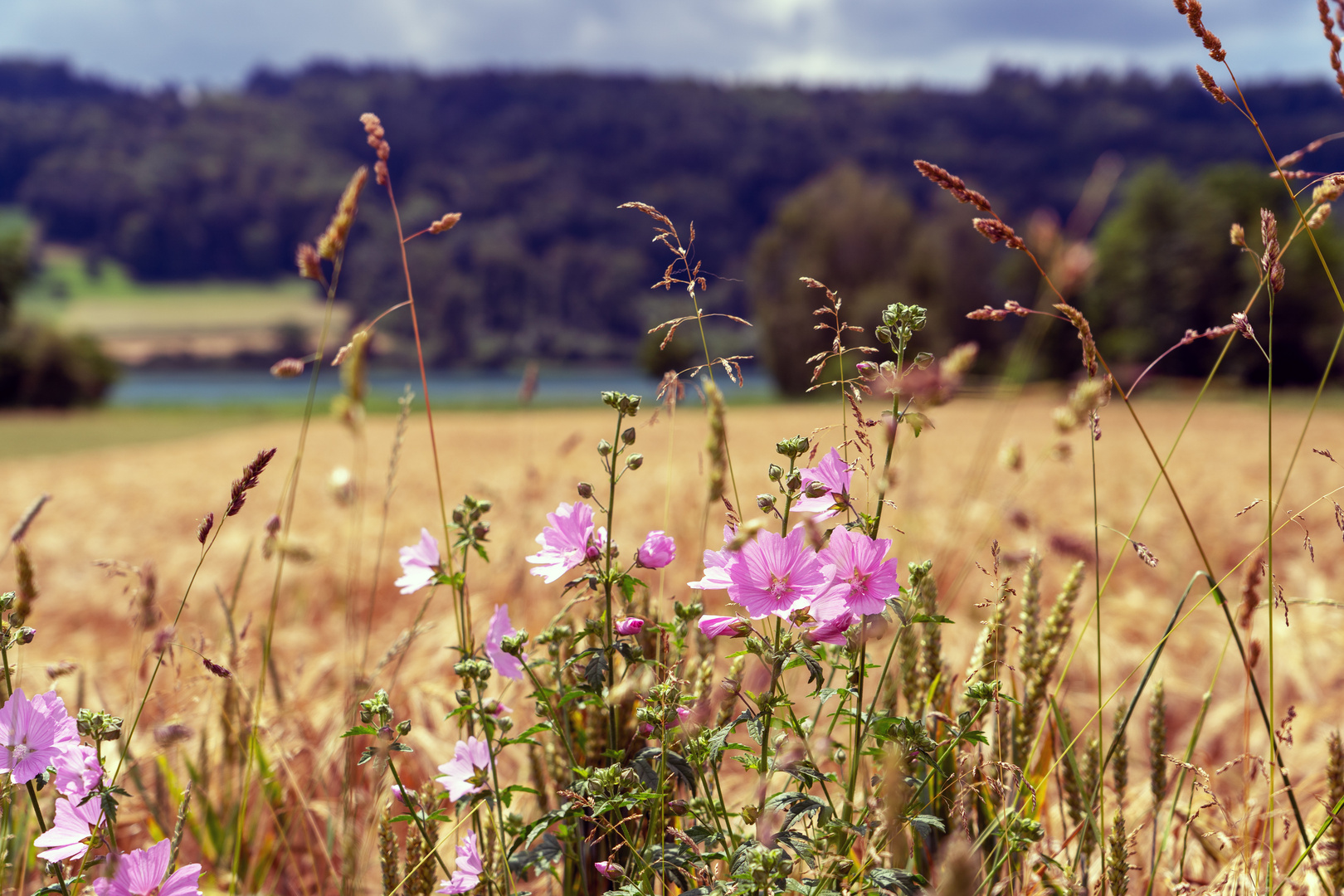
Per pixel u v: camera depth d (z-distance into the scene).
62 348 75.31
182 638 2.25
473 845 1.49
